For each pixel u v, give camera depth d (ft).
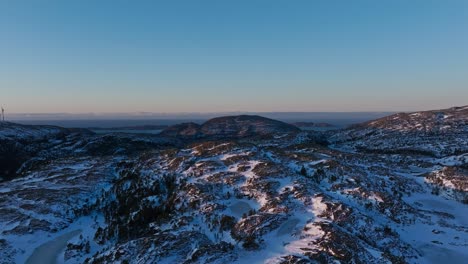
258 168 186.91
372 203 153.28
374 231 123.75
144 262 106.42
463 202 177.06
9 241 150.10
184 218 142.72
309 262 93.91
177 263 104.01
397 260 102.68
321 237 110.22
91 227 170.81
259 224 122.52
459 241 129.39
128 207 181.57
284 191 155.84
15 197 199.21
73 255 140.87
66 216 179.42
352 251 102.68
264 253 105.19
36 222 167.53
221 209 145.07
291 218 129.39
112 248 125.80
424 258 116.06
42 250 147.64
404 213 150.20
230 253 105.40
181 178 189.06
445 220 151.53
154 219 160.04
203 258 101.76
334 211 132.16
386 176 202.69
